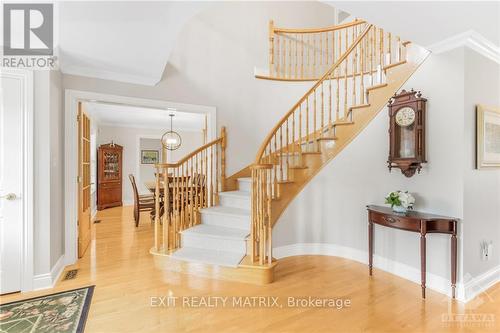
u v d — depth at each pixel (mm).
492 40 2236
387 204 2779
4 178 2277
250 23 4160
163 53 2684
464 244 2227
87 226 3662
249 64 4121
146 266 2934
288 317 1973
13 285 2311
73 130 2979
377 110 2932
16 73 2314
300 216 3346
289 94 4199
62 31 2223
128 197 7250
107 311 2035
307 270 2854
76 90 2979
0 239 2271
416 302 2176
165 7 1956
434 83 2422
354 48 3520
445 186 2328
